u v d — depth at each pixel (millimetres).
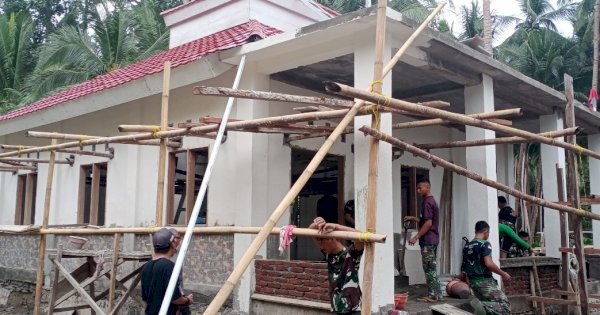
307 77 8477
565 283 8484
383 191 6395
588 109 10641
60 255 6910
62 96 11344
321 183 10984
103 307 9219
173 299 5008
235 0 10688
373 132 4895
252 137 7656
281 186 8000
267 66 7727
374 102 4758
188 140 8672
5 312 10867
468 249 7277
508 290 8680
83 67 23281
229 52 7520
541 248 13000
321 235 4473
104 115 10234
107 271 7172
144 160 9297
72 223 10641
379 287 6219
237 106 7953
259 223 7613
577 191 7785
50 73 22109
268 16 10664
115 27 23766
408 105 5051
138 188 9297
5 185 12617
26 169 11711
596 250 8125
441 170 10820
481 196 8102
